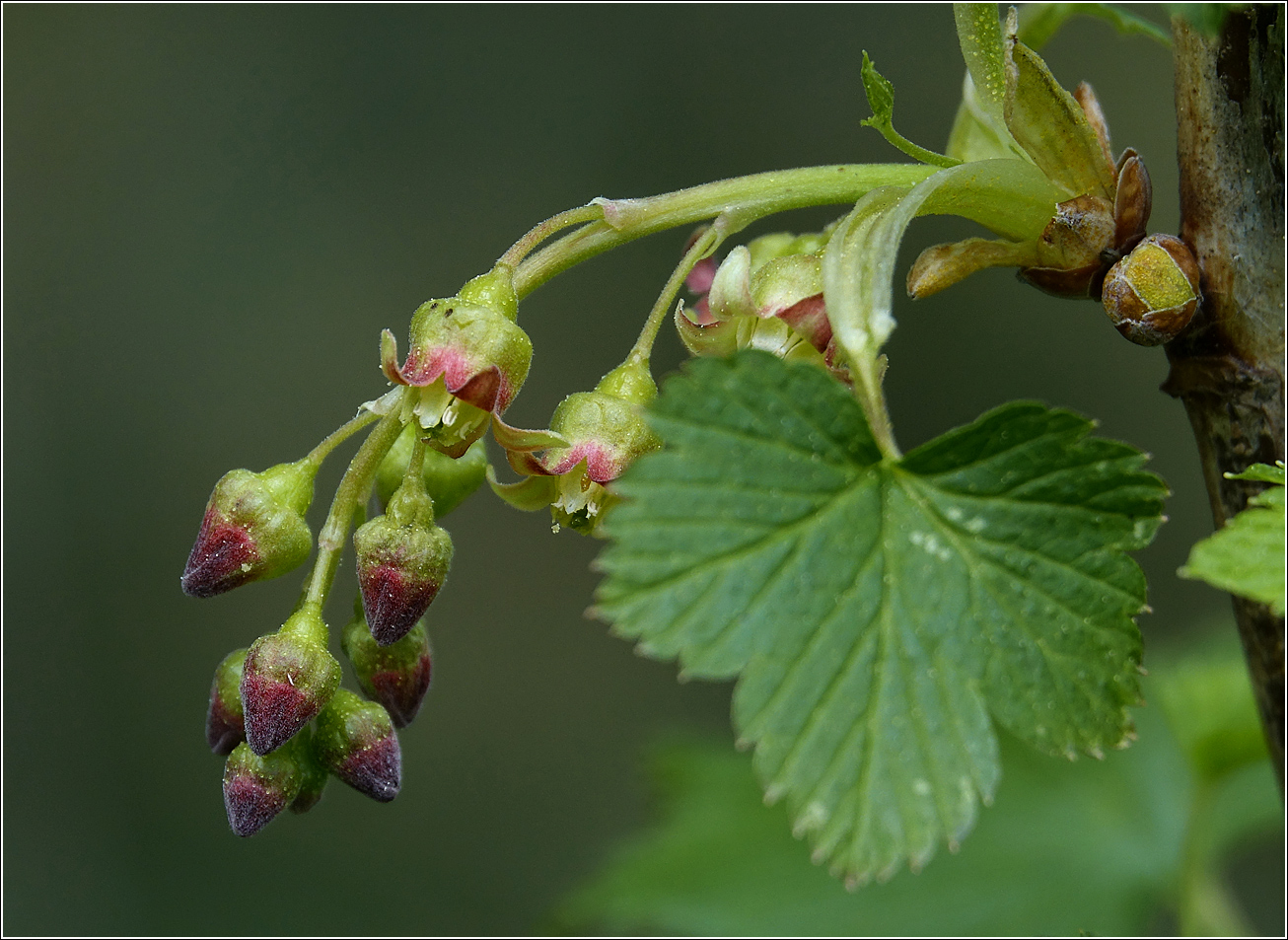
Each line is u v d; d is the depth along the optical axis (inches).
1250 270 10.3
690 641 9.9
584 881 12.9
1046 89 10.4
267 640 10.2
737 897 12.7
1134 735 10.0
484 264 23.9
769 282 10.3
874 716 10.0
